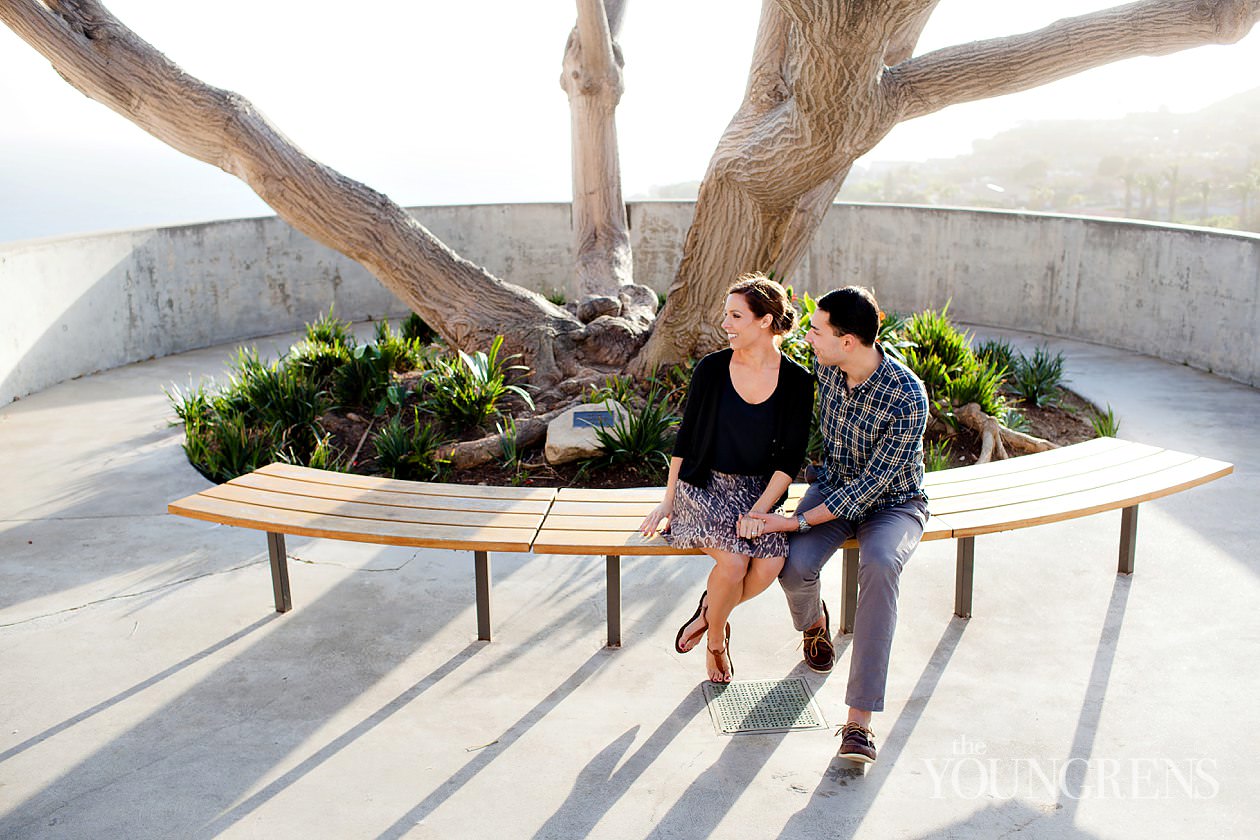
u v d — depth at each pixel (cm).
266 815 274
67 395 734
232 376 712
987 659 352
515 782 287
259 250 933
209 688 341
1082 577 414
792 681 342
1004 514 351
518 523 352
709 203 584
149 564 443
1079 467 404
